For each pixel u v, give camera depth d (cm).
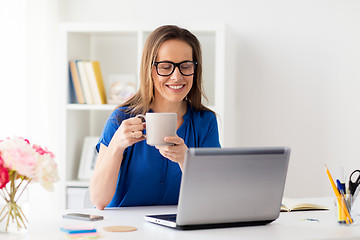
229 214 158
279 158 160
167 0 377
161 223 161
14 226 149
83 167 353
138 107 212
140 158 209
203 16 376
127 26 342
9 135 305
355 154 371
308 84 373
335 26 370
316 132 373
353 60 370
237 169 155
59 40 345
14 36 311
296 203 203
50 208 347
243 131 376
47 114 356
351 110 371
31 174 150
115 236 145
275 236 147
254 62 375
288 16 372
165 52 204
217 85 336
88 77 349
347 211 167
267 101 375
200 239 143
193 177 150
